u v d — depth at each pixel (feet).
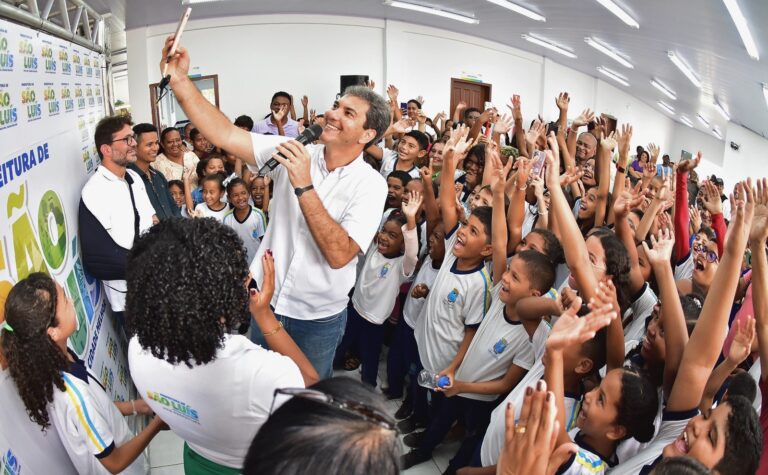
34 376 4.07
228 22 28.19
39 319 4.04
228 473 3.85
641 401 4.37
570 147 14.94
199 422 3.53
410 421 8.63
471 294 7.41
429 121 19.88
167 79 5.27
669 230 5.15
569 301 5.54
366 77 27.32
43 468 4.51
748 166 41.37
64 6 7.95
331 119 5.32
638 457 4.41
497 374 6.93
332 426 1.95
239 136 5.57
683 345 4.92
